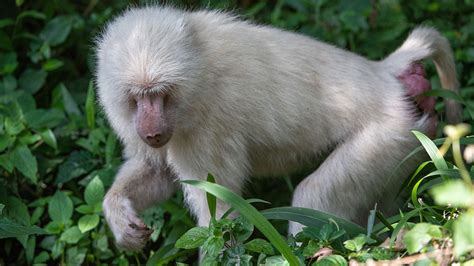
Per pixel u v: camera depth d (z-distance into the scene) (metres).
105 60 9.27
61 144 11.73
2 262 11.19
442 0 13.92
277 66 9.97
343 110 10.19
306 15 13.88
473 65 12.99
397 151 10.13
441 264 6.68
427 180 10.29
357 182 10.02
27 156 10.86
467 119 11.82
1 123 11.31
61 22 13.03
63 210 10.54
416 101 10.74
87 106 11.42
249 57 9.75
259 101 9.72
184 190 9.87
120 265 10.59
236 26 9.99
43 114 11.30
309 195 9.91
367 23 13.66
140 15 9.42
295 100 9.98
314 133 10.21
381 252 7.20
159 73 8.77
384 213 10.57
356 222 10.28
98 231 10.69
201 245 7.74
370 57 13.18
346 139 10.25
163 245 10.63
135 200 10.29
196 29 9.58
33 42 12.91
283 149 10.21
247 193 11.24
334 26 13.59
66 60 13.20
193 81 9.09
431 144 8.04
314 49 10.35
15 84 12.24
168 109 9.02
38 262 10.63
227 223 7.79
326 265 7.04
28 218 10.73
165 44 8.95
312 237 7.70
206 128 9.38
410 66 10.80
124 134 9.93
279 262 7.32
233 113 9.51
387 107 10.29
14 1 13.62
